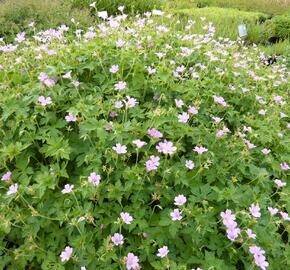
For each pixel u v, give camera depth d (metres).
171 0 2.71
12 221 0.65
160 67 0.80
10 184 0.66
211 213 0.62
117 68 0.78
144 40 0.95
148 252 0.60
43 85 0.74
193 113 0.76
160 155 0.70
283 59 1.59
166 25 1.25
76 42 0.95
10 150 0.64
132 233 0.63
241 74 1.01
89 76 0.85
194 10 2.43
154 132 0.67
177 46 1.01
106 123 0.68
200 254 0.60
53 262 0.60
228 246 0.61
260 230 0.63
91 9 2.12
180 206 0.62
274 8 3.03
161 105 0.81
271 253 0.62
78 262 0.59
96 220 0.63
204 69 0.92
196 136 0.75
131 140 0.68
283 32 2.31
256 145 0.83
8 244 0.68
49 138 0.67
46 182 0.61
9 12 1.73
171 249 0.62
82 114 0.69
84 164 0.70
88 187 0.61
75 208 0.61
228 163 0.73
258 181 0.71
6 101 0.73
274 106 0.94
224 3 3.04
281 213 0.64
